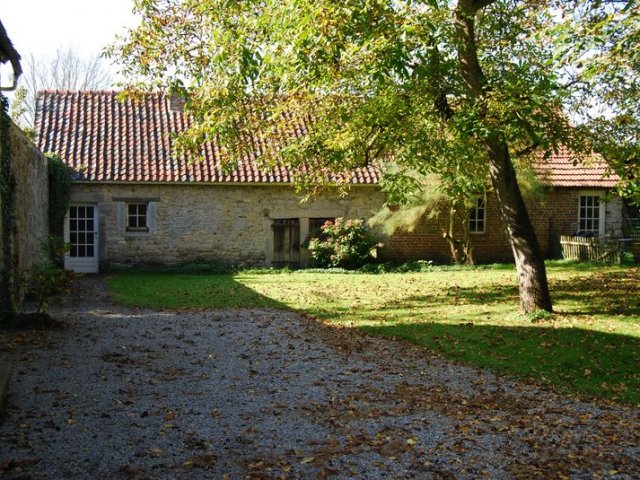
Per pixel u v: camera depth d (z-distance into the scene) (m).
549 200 23.28
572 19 7.52
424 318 12.13
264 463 5.13
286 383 7.64
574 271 19.30
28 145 13.73
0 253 10.45
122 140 21.06
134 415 6.23
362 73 10.11
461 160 11.67
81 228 20.25
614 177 23.11
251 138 12.45
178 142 11.97
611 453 5.54
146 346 9.47
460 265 21.62
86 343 9.50
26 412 6.17
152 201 20.50
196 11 11.06
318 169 13.86
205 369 8.23
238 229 21.19
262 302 14.20
